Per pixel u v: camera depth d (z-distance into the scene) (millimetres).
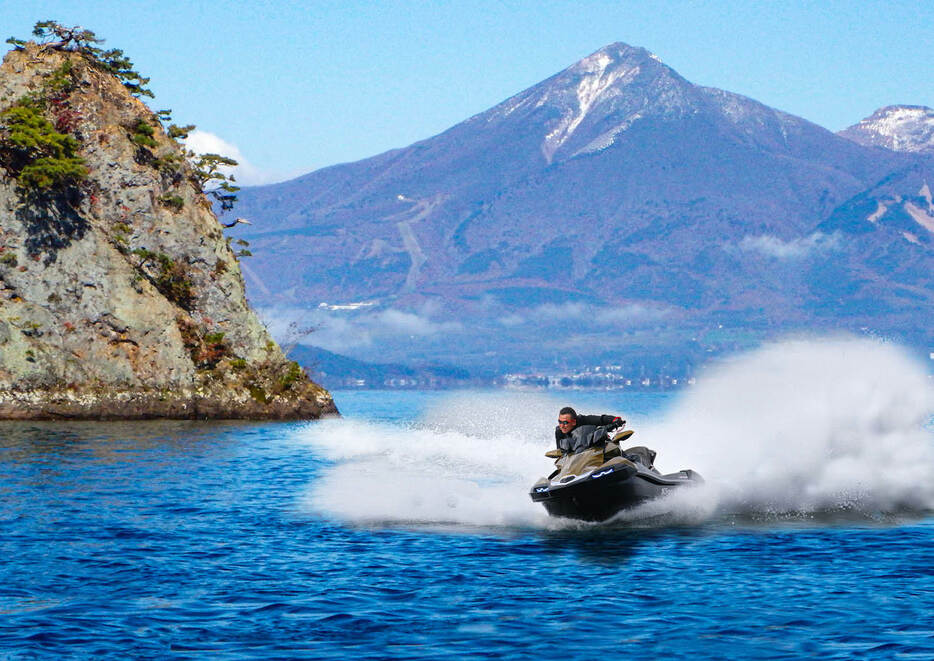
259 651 26328
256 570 35656
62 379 140750
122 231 151750
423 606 30688
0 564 36156
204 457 83375
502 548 39781
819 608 30000
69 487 59875
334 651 26328
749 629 27984
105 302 145125
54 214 144875
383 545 40469
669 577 34344
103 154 153625
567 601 31203
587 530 43781
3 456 80875
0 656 25703
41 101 153250
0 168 143500
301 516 48500
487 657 25875
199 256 156875
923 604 30266
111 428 124688
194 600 31344
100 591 32438
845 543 39938
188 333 152250
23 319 140375
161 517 47969
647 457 46781
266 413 155000
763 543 40125
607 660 25562
